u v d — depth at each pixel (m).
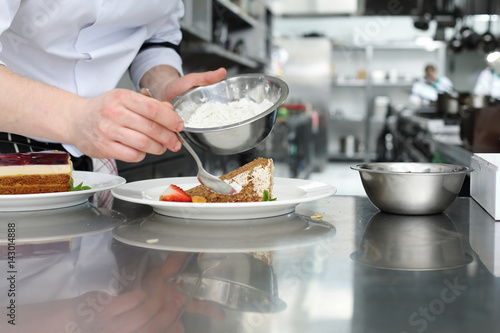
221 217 0.87
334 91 8.88
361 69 8.76
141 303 0.50
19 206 0.96
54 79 1.33
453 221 0.87
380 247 0.70
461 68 8.48
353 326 0.45
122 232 0.79
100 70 1.38
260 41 6.54
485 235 0.77
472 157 1.12
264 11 7.25
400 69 8.75
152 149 0.83
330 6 8.64
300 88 8.33
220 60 5.22
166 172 2.67
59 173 1.11
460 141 3.11
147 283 0.56
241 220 0.88
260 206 0.83
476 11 4.86
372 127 8.77
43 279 0.57
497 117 2.74
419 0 5.22
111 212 0.96
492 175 0.90
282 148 4.82
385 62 8.77
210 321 0.46
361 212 0.96
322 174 7.79
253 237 0.76
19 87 0.87
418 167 1.04
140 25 1.43
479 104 3.80
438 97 4.47
